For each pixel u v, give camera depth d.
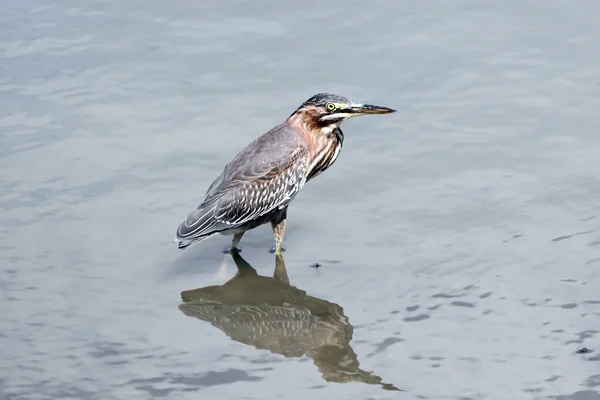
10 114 17.06
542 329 11.95
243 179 14.22
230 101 17.42
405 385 11.20
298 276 13.55
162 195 15.22
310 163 14.69
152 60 18.59
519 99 17.00
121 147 16.30
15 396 11.30
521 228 14.02
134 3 20.41
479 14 19.42
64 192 15.27
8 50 18.86
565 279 12.87
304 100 17.33
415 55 18.34
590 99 16.86
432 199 14.86
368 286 13.16
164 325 12.66
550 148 15.77
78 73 18.22
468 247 13.74
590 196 14.57
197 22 19.69
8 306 12.95
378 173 15.55
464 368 11.41
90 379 11.58
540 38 18.58
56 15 20.00
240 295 13.28
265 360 11.88
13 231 14.43
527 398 10.81
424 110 16.94
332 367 11.64
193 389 11.34
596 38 18.45
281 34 19.19
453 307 12.54
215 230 14.07
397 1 19.98
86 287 13.37
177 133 16.64
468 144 16.02
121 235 14.41
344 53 18.53
